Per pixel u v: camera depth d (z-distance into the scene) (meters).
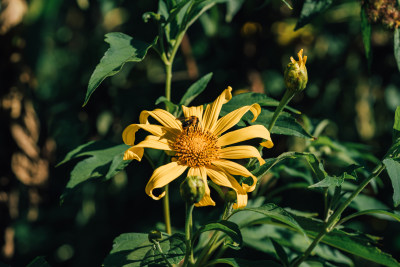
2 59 0.81
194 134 0.56
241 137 0.56
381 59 0.92
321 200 0.84
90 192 0.93
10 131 0.82
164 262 0.53
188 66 0.89
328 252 0.64
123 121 0.90
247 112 0.59
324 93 0.94
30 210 0.87
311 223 0.57
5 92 0.82
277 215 0.52
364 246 0.55
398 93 0.94
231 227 0.52
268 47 0.90
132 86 0.92
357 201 0.67
